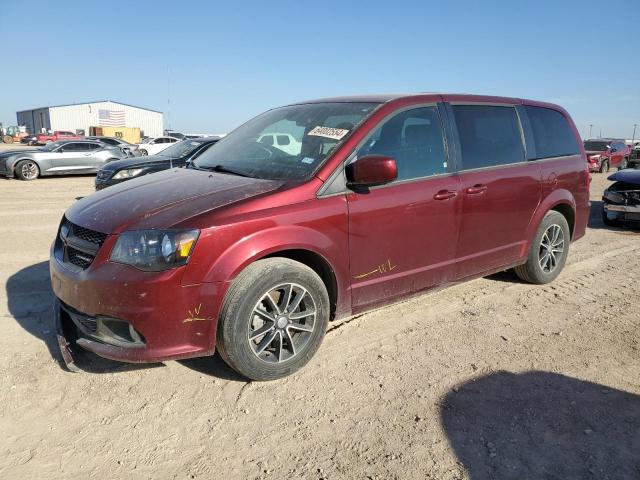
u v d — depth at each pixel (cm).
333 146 357
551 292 507
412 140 393
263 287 308
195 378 330
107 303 288
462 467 252
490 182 434
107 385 319
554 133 526
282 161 368
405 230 376
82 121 6656
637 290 521
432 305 464
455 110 429
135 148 2617
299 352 333
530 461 257
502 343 388
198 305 293
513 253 476
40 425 280
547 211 500
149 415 291
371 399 310
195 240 289
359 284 361
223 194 322
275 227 312
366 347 377
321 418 291
